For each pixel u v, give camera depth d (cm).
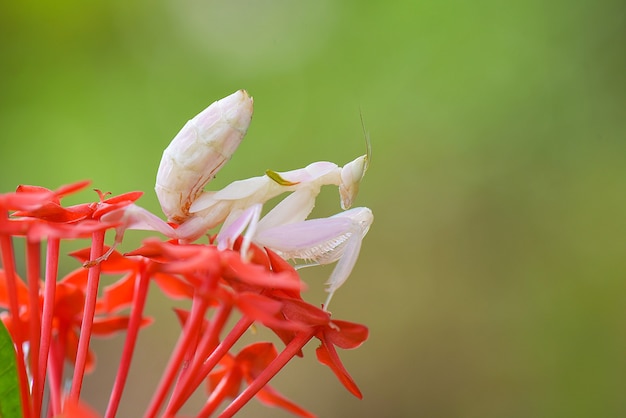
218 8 105
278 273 31
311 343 89
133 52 96
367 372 92
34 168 88
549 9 99
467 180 99
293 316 31
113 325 33
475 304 94
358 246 32
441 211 99
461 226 98
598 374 86
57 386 32
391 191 101
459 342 92
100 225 30
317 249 32
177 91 100
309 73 105
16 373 30
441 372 91
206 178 32
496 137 99
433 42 102
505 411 87
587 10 98
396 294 97
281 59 106
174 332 91
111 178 93
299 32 107
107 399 85
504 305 92
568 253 92
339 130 104
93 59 92
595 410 84
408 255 98
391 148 103
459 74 101
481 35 100
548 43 99
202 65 103
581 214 93
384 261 99
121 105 95
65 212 31
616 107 95
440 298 95
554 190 96
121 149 94
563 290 91
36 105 88
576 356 87
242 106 32
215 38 105
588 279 90
